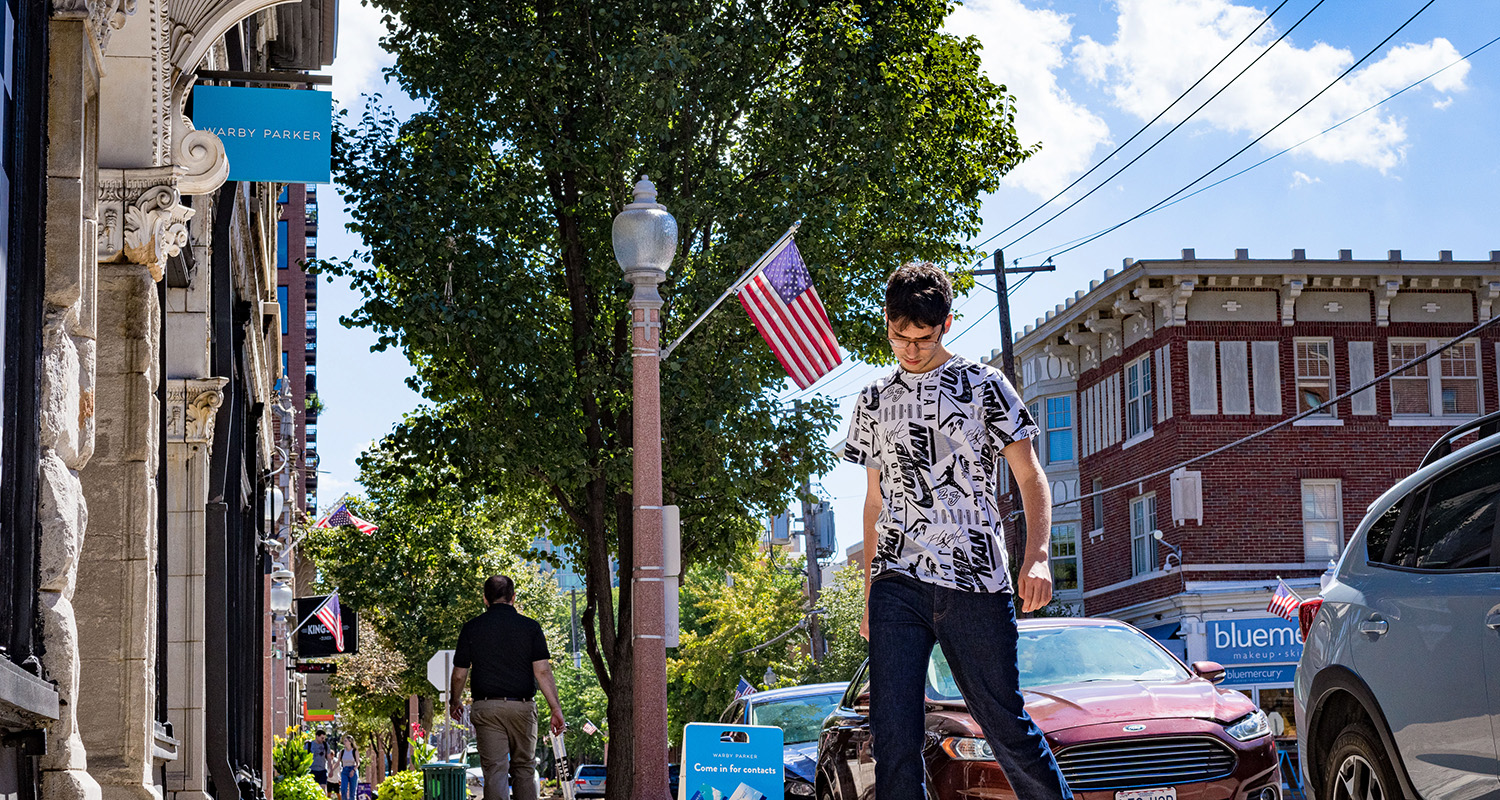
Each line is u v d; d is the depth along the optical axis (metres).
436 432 19.50
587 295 20.05
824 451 19.61
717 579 57.38
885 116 19.70
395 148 19.08
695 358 18.59
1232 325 34.19
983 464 4.35
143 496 6.12
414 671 41.38
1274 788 8.28
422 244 18.08
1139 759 8.05
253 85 10.86
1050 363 39.75
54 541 4.46
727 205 19.11
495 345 18.39
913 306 4.35
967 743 8.20
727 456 19.06
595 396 19.30
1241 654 32.59
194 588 10.73
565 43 19.50
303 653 33.47
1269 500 33.56
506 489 20.27
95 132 5.02
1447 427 34.22
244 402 14.77
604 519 19.64
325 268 19.05
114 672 5.98
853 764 9.41
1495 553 5.13
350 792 37.88
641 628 10.81
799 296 14.53
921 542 4.32
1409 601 5.53
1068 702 8.48
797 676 52.12
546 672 10.30
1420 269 34.00
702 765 9.37
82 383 4.89
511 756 10.39
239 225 13.29
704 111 19.36
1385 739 5.59
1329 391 34.16
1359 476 33.88
